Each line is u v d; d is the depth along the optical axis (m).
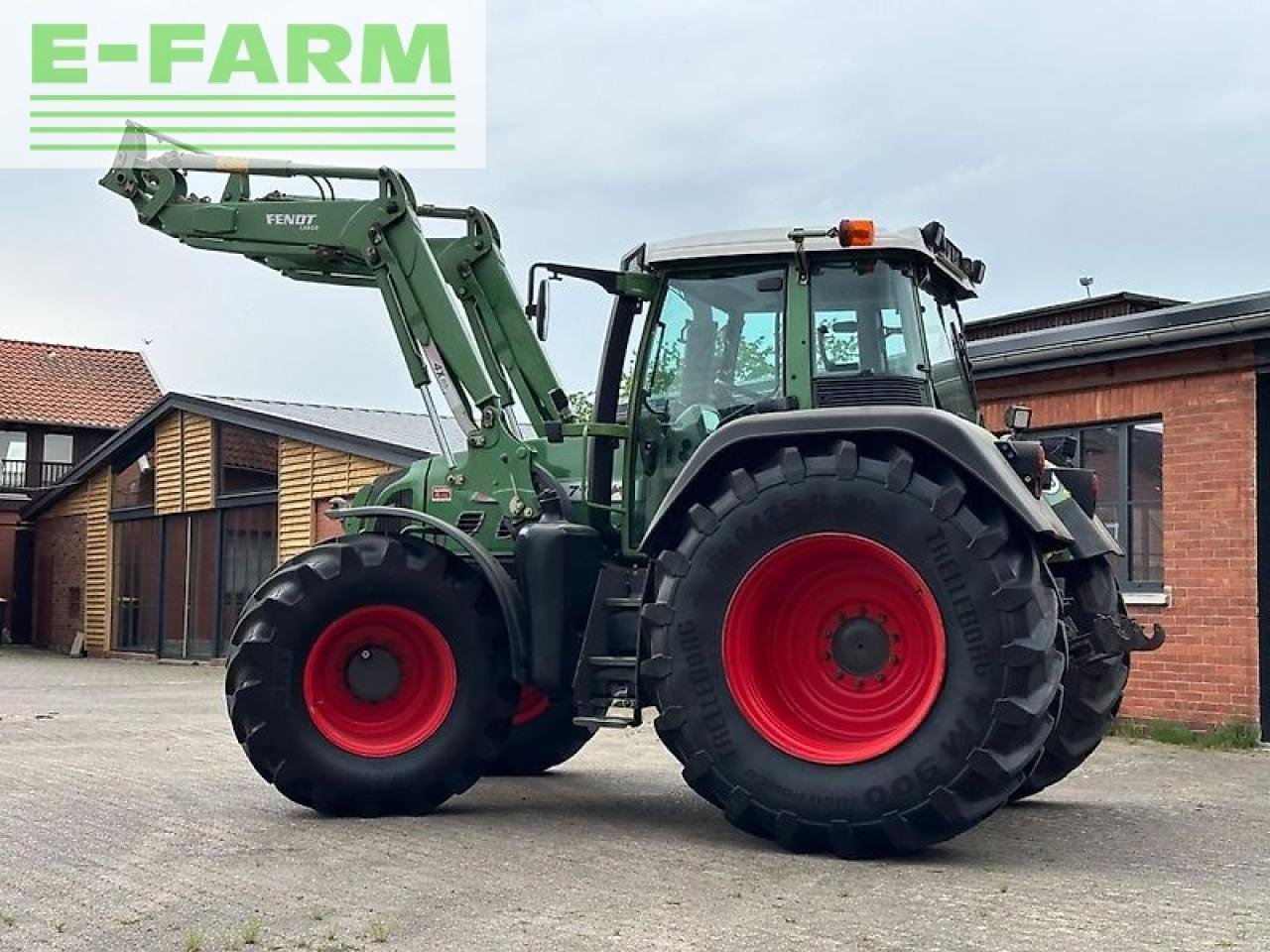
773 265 6.72
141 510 26.19
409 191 8.17
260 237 8.41
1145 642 6.71
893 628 6.00
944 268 7.01
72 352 40.22
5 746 10.33
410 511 7.26
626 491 7.01
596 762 9.51
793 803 5.83
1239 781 8.50
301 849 6.05
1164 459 11.16
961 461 5.78
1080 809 7.35
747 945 4.40
